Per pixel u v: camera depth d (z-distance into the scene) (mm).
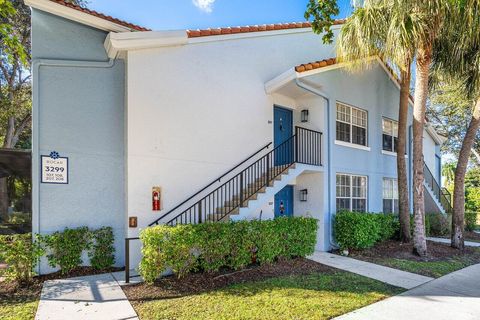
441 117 24641
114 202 7746
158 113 8094
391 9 8648
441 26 8836
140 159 7766
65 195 7297
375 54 10305
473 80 10445
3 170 7176
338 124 11234
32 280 6445
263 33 10414
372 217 10391
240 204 8148
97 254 7297
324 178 10367
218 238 6730
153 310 5004
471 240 13875
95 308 5094
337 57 10180
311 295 5820
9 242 6172
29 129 18016
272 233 7715
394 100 13859
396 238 11797
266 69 10492
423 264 8602
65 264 6895
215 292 5844
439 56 10367
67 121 7449
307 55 11789
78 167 7473
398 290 6395
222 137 9234
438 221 14672
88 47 7809
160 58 8211
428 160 17531
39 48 7340
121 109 7984
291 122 11320
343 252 9680
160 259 6137
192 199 8516
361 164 11938
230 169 9312
